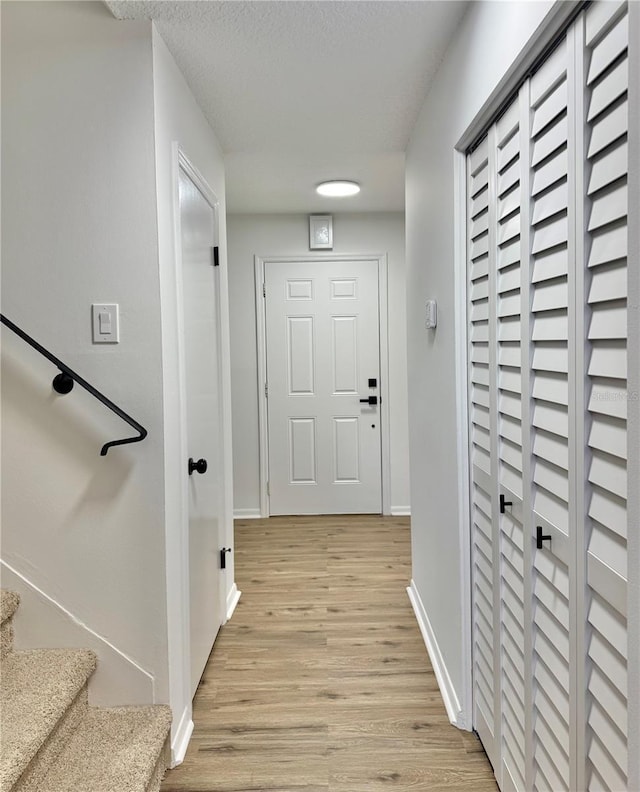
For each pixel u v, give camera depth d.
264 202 4.01
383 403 4.50
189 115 2.18
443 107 2.01
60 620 1.81
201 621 2.30
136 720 1.75
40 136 1.74
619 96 0.90
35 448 1.79
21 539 1.80
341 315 4.47
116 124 1.73
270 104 2.35
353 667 2.38
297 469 4.55
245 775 1.77
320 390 4.51
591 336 1.01
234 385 4.50
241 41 1.85
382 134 2.71
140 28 1.72
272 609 2.93
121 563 1.80
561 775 1.19
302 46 1.89
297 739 1.93
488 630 1.74
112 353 1.77
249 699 2.16
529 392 1.32
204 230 2.44
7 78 1.74
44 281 1.76
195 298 2.25
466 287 1.86
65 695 1.58
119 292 1.76
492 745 1.73
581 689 1.08
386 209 4.26
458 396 1.90
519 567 1.45
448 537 2.10
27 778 1.43
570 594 1.12
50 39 1.73
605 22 0.93
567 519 1.14
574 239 1.06
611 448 0.96
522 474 1.40
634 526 0.85
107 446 1.69
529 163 1.29
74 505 1.79
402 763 1.80
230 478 3.01
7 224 1.75
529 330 1.30
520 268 1.37
